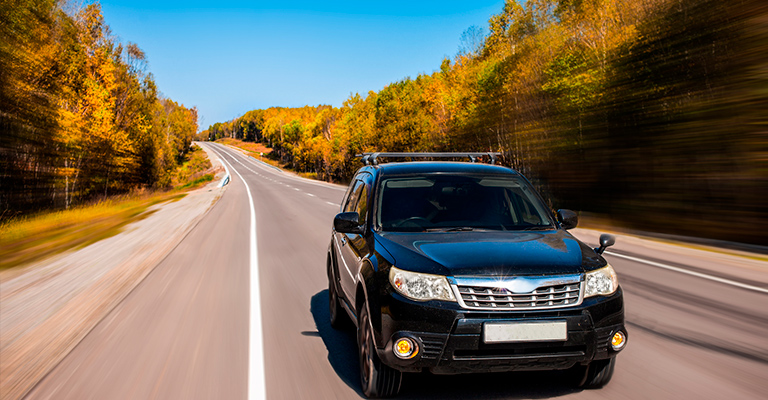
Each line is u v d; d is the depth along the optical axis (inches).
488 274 116.7
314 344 180.5
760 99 486.0
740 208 503.8
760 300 228.8
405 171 171.5
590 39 890.7
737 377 141.3
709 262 325.4
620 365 152.3
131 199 1476.4
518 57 1142.3
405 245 134.0
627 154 709.9
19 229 692.1
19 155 1066.7
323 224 601.9
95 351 178.2
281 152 6496.1
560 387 135.9
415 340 115.0
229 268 340.5
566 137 885.8
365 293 130.6
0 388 146.2
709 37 556.1
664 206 602.2
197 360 165.9
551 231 149.6
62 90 1097.4
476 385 138.2
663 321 198.4
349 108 3570.4
